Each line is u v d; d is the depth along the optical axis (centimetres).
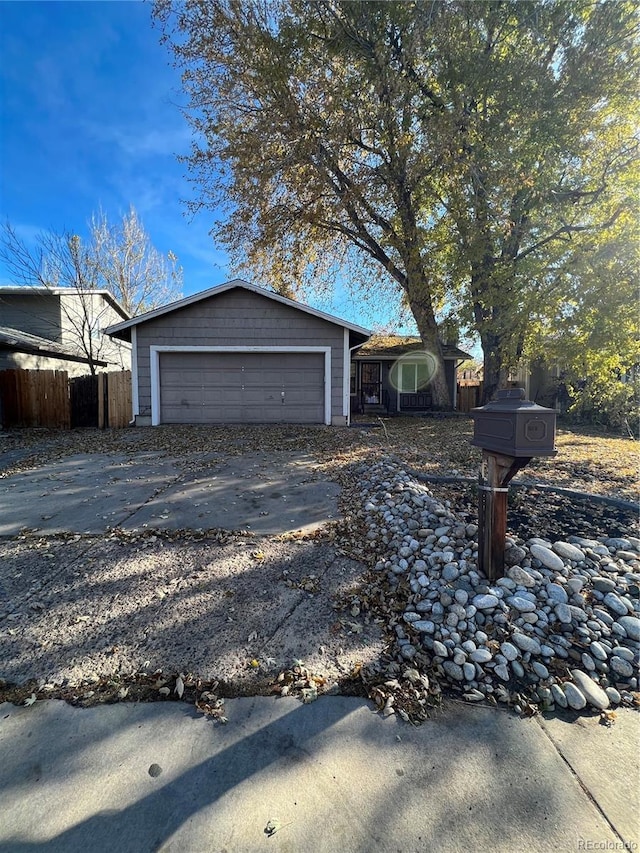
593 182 1038
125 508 454
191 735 179
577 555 298
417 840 138
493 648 231
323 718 189
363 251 1673
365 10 1064
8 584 299
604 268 906
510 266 1092
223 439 892
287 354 1169
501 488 270
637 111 964
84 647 235
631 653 226
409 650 234
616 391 1041
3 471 629
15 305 1602
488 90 1047
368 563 330
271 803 150
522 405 243
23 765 165
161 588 293
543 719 192
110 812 146
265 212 1345
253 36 1123
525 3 997
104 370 1864
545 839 139
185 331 1135
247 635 245
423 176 1201
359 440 880
